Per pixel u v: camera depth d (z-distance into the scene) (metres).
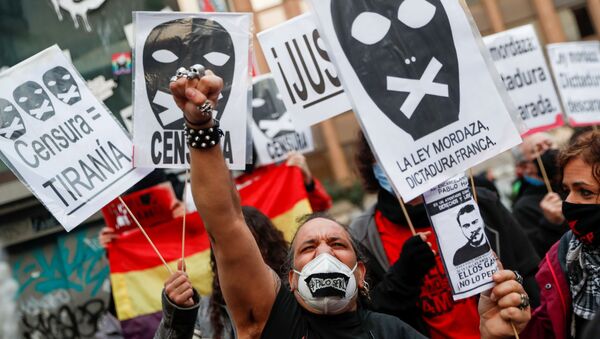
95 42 6.84
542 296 3.73
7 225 8.59
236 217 3.04
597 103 6.29
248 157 3.57
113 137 3.77
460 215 3.51
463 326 4.29
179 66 3.59
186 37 3.60
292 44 4.56
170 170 6.25
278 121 5.90
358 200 21.98
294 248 3.27
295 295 3.20
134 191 5.69
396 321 3.19
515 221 4.56
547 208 5.48
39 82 3.76
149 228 5.47
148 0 6.88
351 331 3.10
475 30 3.54
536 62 6.06
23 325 8.59
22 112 3.74
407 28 3.56
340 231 3.25
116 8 6.87
